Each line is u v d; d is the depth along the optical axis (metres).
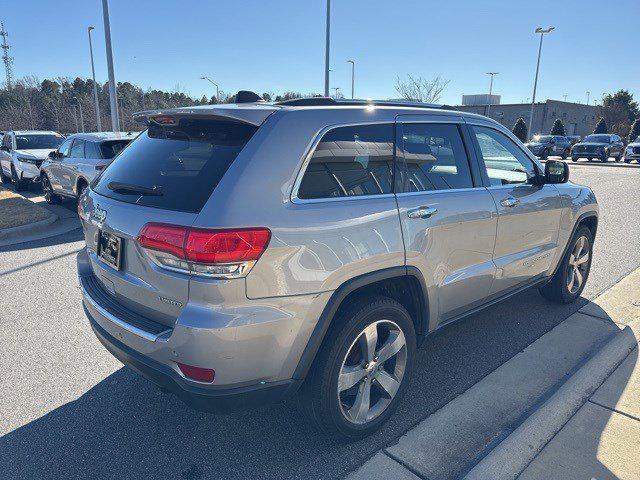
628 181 17.19
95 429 3.00
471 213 3.28
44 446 2.84
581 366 3.61
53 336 4.27
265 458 2.73
